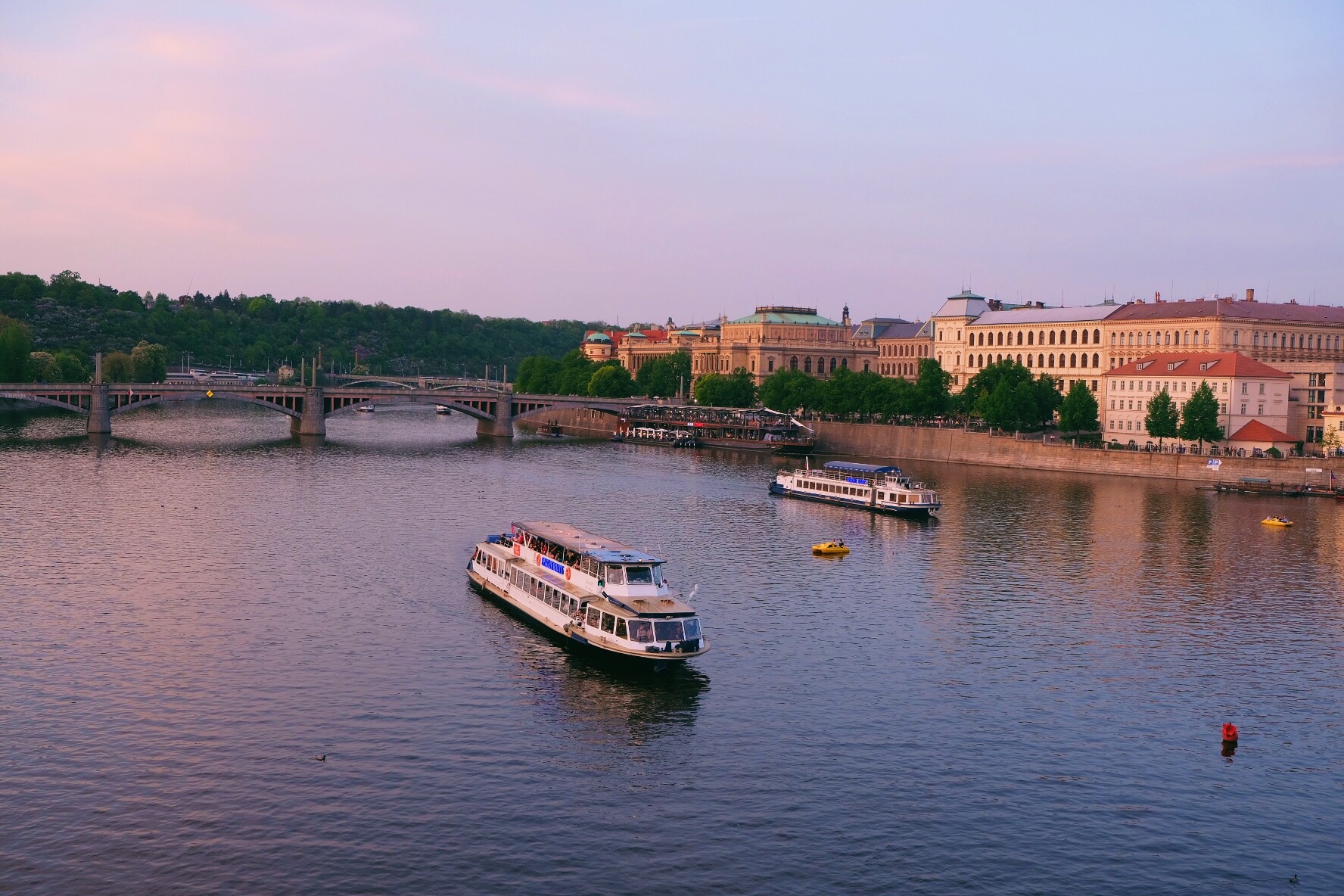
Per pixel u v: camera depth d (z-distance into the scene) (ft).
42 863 231.91
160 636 365.81
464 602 415.85
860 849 247.70
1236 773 288.10
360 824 250.57
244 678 330.75
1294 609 437.17
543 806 261.65
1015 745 301.02
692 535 568.41
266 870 232.32
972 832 256.11
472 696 323.57
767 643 379.35
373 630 380.17
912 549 544.62
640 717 312.29
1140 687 346.33
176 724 296.92
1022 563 513.45
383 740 292.20
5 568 446.19
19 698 310.45
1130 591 461.37
